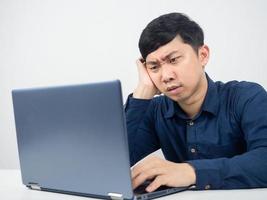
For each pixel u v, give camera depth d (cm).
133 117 116
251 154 92
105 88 75
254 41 163
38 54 204
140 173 84
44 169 93
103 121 77
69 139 84
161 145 137
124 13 185
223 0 167
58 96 84
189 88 108
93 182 82
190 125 121
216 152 118
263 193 85
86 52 193
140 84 117
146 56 107
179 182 85
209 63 170
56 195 91
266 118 102
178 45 104
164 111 130
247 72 165
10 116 212
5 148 212
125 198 78
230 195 83
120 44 186
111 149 77
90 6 192
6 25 210
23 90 94
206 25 170
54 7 199
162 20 106
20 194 94
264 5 161
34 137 94
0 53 211
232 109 116
